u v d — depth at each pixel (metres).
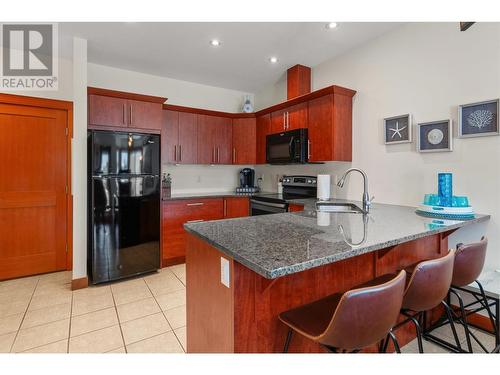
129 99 3.09
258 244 1.20
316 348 1.40
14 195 3.04
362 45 2.99
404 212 2.20
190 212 3.55
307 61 3.41
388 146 2.76
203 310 1.41
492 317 1.78
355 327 0.93
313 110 3.19
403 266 1.82
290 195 3.83
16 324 2.11
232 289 1.13
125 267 3.01
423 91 2.48
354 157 3.08
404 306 1.26
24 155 3.08
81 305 2.43
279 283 1.27
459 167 2.25
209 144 4.02
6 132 2.99
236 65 3.54
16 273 3.07
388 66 2.75
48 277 3.10
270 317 1.24
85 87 2.81
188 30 2.67
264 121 4.02
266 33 2.75
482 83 2.11
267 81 4.16
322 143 3.08
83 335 1.97
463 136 2.20
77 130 2.78
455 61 2.26
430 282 1.22
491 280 1.89
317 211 2.27
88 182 2.85
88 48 3.04
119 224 2.96
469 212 2.00
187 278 1.62
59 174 3.25
